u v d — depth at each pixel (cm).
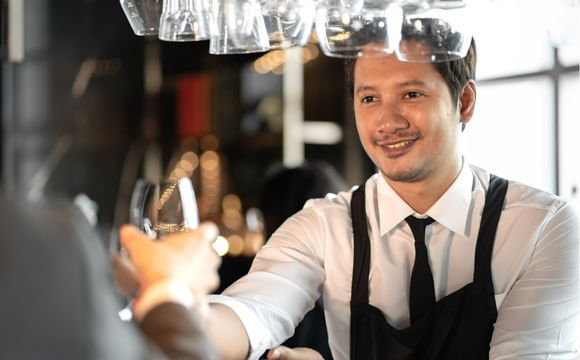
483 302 211
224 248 433
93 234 103
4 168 502
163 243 136
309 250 228
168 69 543
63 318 95
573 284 212
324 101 502
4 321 94
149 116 545
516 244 215
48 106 516
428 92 208
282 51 513
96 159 534
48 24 511
